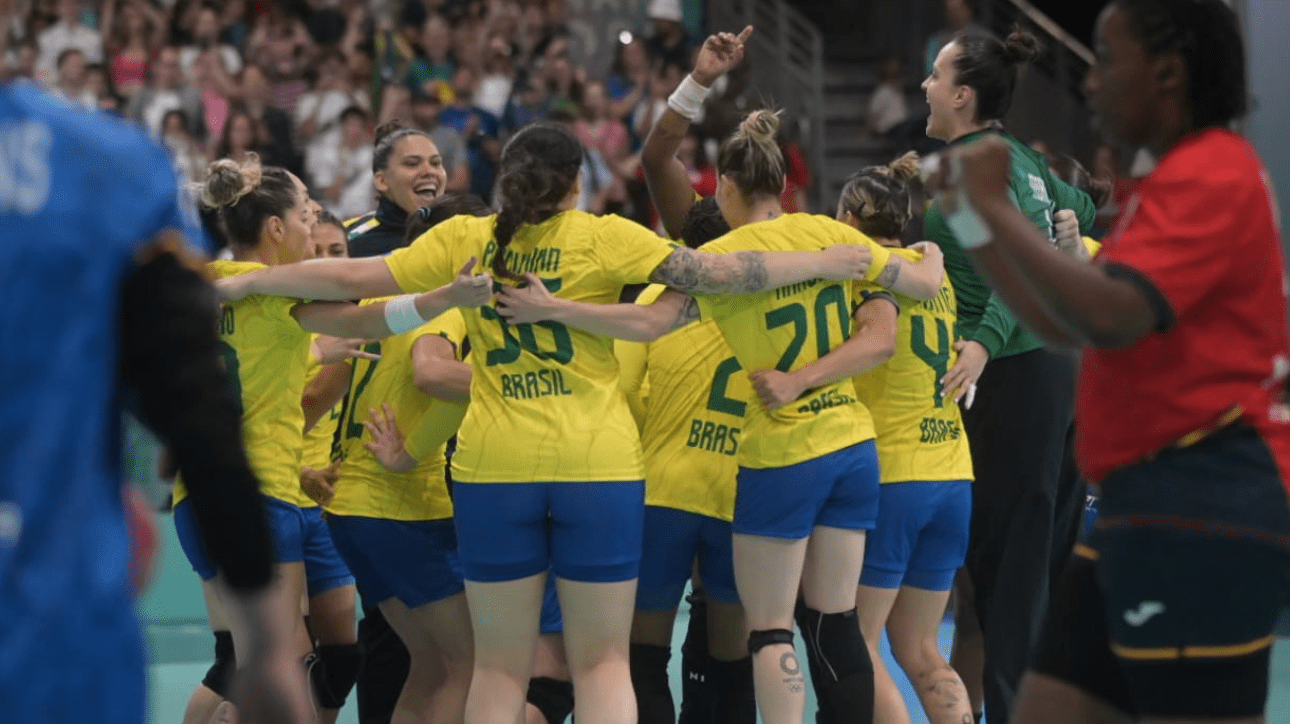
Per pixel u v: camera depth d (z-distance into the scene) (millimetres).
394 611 10000
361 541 9703
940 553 9945
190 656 15703
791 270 8602
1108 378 5457
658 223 24234
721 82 26438
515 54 27672
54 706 3723
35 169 3766
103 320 3832
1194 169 5238
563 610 8594
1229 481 5246
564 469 8328
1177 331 5285
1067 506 11195
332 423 10594
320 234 10781
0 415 3713
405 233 10969
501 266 8375
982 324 9945
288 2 26766
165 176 3984
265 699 4098
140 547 4301
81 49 25266
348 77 25500
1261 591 5230
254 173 9352
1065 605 5840
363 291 8484
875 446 9234
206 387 3873
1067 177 18859
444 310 8156
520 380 8414
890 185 9852
